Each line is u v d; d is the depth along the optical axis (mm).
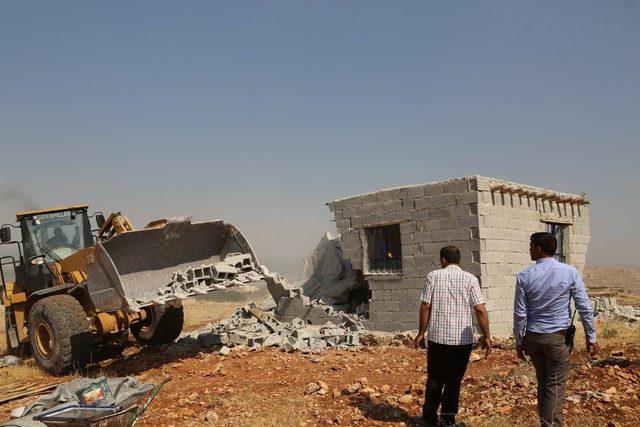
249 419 6461
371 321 13922
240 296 29719
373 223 14023
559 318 5176
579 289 5176
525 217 14062
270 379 8750
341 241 14711
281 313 14867
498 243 12766
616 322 15523
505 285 12828
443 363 5898
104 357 11773
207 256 11039
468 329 5785
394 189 13656
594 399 6371
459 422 5922
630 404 6184
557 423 5074
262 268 10680
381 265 14070
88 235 12281
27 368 10711
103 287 9547
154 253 10164
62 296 10281
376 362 9898
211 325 14977
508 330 12727
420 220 13156
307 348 11383
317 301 15094
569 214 16531
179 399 7660
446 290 5852
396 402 6965
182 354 11359
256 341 11984
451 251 6047
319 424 6320
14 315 11992
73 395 5461
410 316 13211
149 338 12266
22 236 11984
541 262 5336
